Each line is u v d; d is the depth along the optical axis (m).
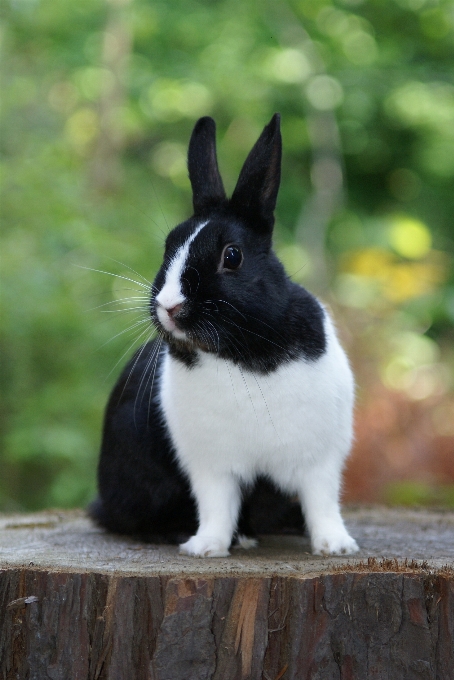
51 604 3.96
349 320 11.88
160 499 5.07
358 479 9.38
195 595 3.80
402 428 9.93
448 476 9.59
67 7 14.69
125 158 16.97
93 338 10.58
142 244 11.51
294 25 16.28
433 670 3.82
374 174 19.12
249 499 4.91
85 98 15.42
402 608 3.81
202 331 4.26
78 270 10.87
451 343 14.26
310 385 4.42
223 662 3.81
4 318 9.99
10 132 12.45
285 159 17.70
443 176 18.66
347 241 17.19
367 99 16.89
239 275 4.35
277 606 3.83
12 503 10.80
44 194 10.77
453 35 17.19
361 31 17.03
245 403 4.39
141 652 3.88
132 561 4.33
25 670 4.00
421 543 5.00
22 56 14.47
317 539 4.64
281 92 16.66
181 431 4.60
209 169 4.77
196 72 15.64
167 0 15.92
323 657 3.80
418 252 14.88
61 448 9.86
